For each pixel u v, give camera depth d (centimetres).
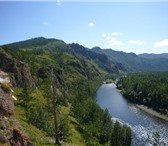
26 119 6481
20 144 2497
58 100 13538
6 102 3203
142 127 13125
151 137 11362
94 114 12700
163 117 15725
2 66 11919
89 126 10656
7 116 2978
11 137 2483
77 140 8888
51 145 4406
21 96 9131
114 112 16862
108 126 11756
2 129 2505
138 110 17762
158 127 13138
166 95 17675
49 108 9200
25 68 13450
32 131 5034
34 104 8462
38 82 15088
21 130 2786
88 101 15262
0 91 3328
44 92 12875
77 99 16525
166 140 10919
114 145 9981
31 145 2622
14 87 10706
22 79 12269
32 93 10788
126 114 16312
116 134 10062
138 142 10756
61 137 5566
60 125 7056
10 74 11488
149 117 15612
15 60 13025
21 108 7731
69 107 14900
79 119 12181
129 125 13475
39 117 7038
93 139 9669
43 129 6625
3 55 12450
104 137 10981
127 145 10088
